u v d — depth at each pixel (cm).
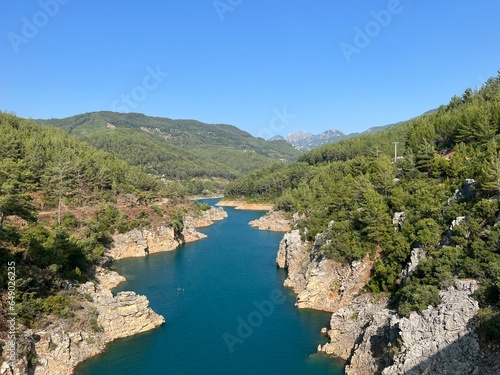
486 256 4544
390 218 7225
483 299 4116
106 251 11331
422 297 4453
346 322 5900
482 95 13912
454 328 3978
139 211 13825
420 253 5622
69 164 13300
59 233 7594
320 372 5156
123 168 17675
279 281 9000
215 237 15000
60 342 5412
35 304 5647
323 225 9506
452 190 6925
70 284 6850
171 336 6316
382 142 19288
